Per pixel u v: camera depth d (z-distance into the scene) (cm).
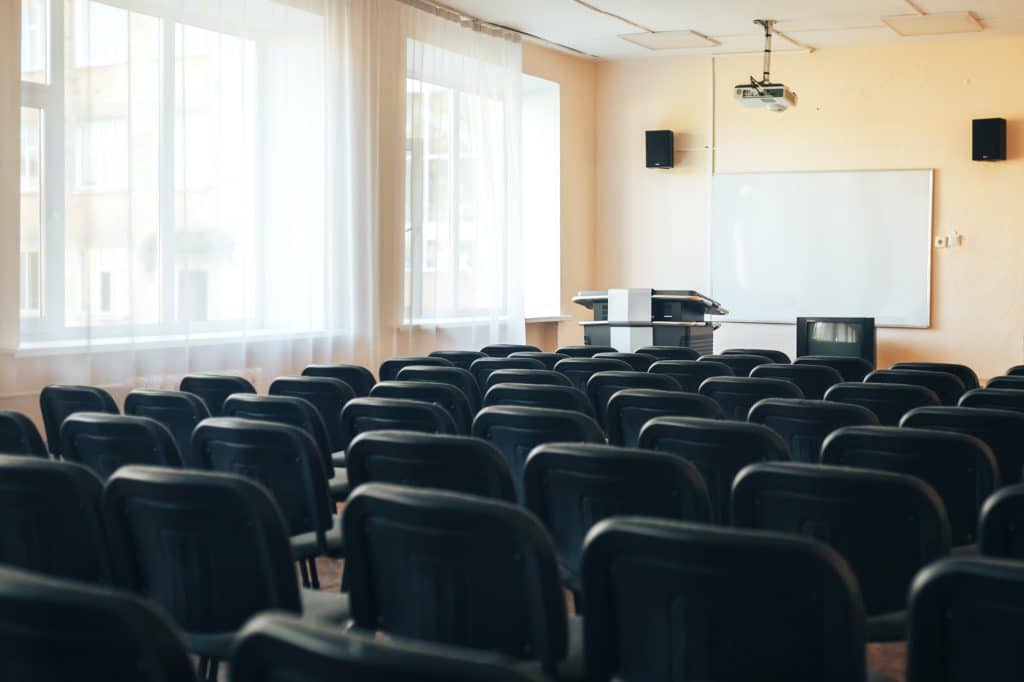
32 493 243
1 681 147
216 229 767
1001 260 1135
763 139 1230
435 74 1014
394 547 216
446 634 214
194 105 748
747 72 1237
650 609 188
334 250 885
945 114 1152
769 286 1234
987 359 1145
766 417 386
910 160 1167
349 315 905
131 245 697
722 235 1252
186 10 740
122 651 137
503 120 1109
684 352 700
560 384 480
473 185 1070
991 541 208
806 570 168
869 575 247
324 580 484
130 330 697
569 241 1270
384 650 120
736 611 178
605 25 1107
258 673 131
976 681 162
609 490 258
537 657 201
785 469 240
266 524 222
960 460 296
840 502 239
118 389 693
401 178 973
